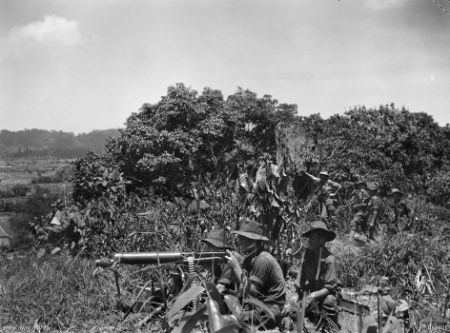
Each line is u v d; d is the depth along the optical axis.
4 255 8.61
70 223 10.22
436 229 12.35
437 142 21.67
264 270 4.97
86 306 6.11
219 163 16.47
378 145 19.67
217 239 5.54
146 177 15.37
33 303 6.00
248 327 3.53
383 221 12.97
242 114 17.83
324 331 5.01
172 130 16.97
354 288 7.38
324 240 5.41
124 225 9.84
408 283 6.43
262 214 8.71
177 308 3.53
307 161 11.84
